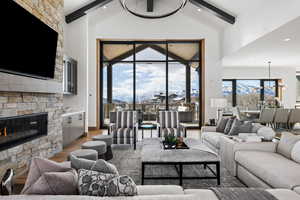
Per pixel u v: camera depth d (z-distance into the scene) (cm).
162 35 662
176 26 662
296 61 714
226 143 293
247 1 468
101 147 308
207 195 129
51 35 322
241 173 247
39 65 293
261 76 917
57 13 368
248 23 481
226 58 661
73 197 95
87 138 519
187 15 659
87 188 107
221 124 424
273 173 183
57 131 372
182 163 232
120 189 108
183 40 690
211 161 234
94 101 647
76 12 537
